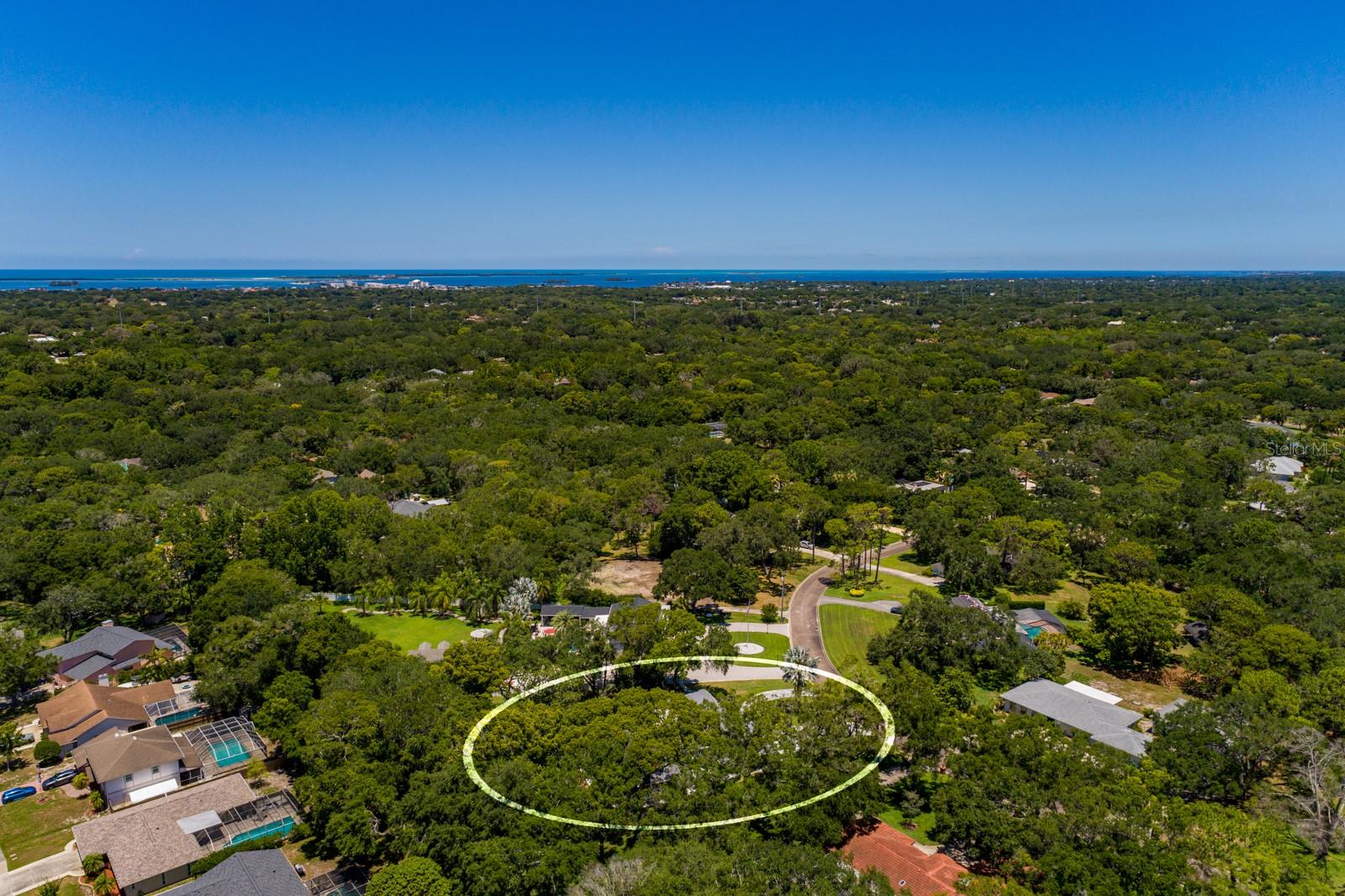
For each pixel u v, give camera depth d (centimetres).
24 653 7100
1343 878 4750
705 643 7238
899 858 5103
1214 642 7481
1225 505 12244
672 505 11631
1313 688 6356
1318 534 10494
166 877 4894
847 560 11144
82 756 6075
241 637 7031
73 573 9081
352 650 6962
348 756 5466
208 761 6150
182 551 9525
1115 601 8038
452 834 4612
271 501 11938
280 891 4453
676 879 4159
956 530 10850
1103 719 6319
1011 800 4891
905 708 5759
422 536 10188
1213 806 4903
